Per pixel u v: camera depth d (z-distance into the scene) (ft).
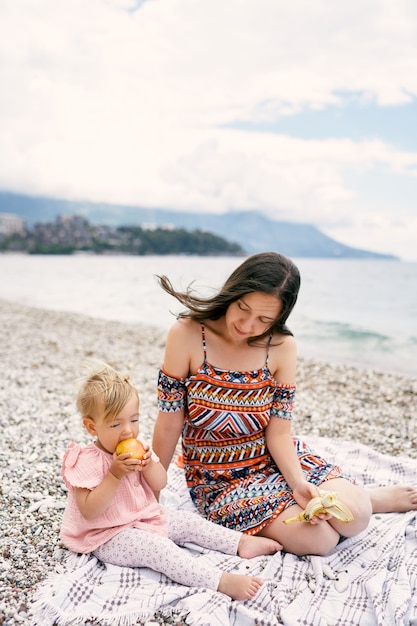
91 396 9.64
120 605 8.38
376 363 31.14
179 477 12.66
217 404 10.36
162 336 36.58
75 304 61.21
